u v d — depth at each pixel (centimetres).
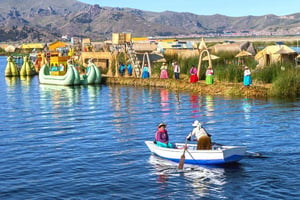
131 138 2264
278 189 1444
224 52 6009
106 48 6794
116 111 3197
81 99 3984
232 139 2167
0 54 18625
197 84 4325
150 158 1867
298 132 2283
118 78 5375
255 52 6581
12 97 4306
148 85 4916
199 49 5491
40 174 1661
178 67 4791
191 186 1502
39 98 4169
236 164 1730
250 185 1490
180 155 1784
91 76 5428
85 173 1666
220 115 2870
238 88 3900
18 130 2545
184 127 2516
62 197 1419
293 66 4269
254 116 2788
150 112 3097
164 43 7644
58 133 2433
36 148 2077
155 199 1391
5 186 1531
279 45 4991
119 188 1495
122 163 1795
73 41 8644
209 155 1719
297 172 1608
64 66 6075
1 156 1936
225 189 1462
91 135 2356
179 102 3553
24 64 7494
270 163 1728
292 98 3566
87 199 1398
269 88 3781
